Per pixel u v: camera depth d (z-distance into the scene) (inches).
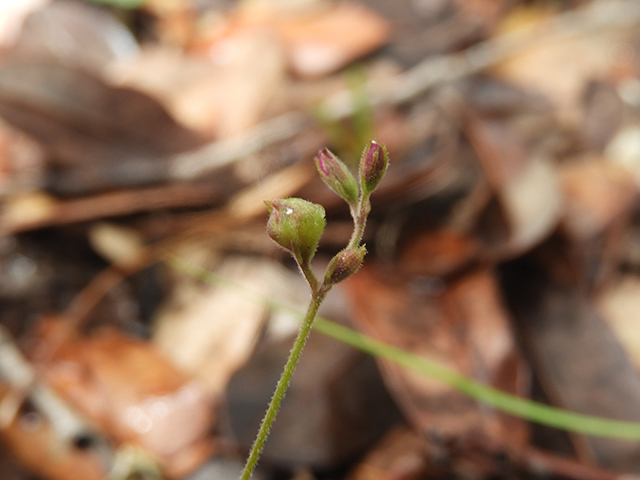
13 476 6.4
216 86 10.0
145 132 8.9
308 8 12.1
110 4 11.7
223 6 12.6
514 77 12.2
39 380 6.7
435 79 10.4
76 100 8.6
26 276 7.9
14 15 10.7
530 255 7.9
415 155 9.1
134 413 6.5
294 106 10.1
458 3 13.1
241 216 8.2
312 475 6.4
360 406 6.5
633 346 7.7
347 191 4.7
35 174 8.6
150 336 7.7
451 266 7.3
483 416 6.4
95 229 8.5
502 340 6.7
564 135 10.3
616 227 8.4
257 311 7.5
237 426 6.5
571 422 6.4
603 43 13.1
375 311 6.9
